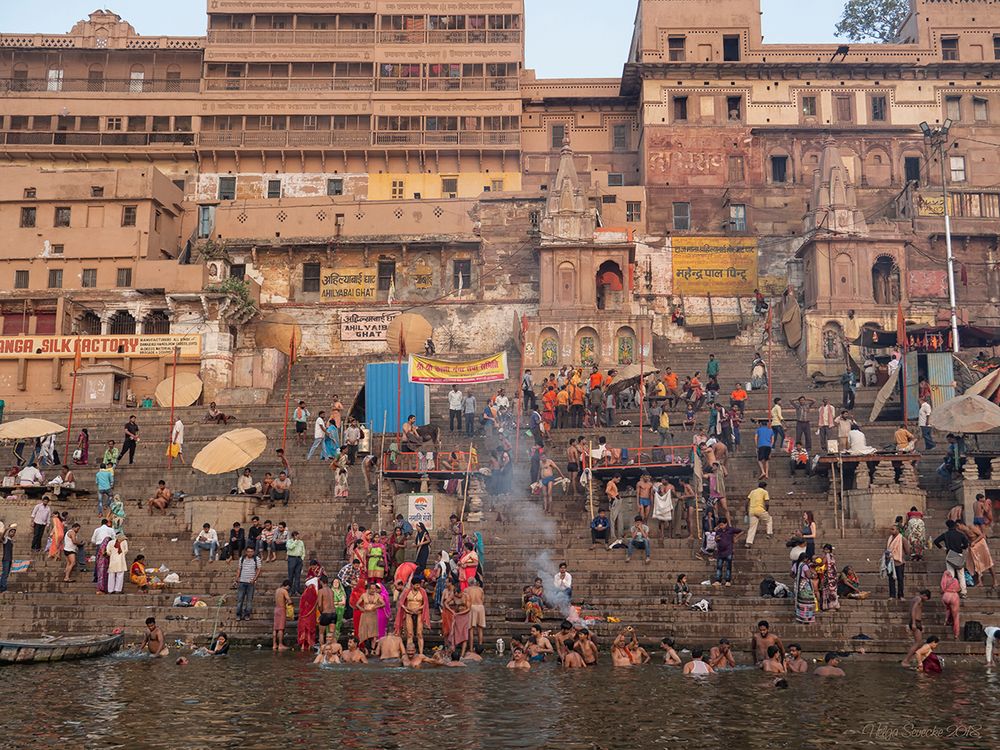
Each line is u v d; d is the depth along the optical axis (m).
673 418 31.75
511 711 12.79
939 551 21.25
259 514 25.17
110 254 43.81
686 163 48.41
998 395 25.78
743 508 24.11
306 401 36.88
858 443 24.44
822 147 48.41
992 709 12.95
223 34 52.72
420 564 20.94
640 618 19.16
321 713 12.62
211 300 40.12
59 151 50.16
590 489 23.39
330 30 52.69
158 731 11.62
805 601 18.47
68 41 53.59
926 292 43.25
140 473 29.03
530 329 39.28
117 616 20.14
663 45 49.91
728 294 44.12
